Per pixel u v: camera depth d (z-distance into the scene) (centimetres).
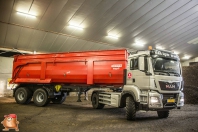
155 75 700
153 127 627
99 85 969
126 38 1927
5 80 1744
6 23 1402
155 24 1759
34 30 1548
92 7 1391
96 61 938
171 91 720
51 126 609
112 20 1587
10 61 1786
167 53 766
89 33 1738
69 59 1010
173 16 1672
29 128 575
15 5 1253
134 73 758
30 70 1117
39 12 1354
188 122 717
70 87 1046
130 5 1433
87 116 810
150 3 1444
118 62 882
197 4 1543
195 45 2395
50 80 1050
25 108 991
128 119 736
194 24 1891
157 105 675
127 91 761
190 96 1409
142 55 741
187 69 1557
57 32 1636
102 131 561
